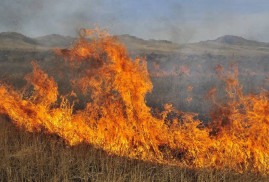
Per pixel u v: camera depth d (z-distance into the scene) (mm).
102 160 4754
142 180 4262
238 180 4527
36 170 4660
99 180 4270
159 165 5027
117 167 4680
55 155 5055
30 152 4930
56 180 4203
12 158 4898
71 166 4719
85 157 5098
